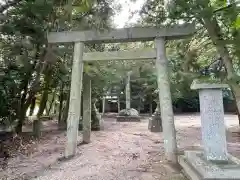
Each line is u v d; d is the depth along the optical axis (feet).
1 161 15.96
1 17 16.48
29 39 17.72
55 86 29.73
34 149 19.43
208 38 17.95
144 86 50.98
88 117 21.52
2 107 20.83
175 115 58.08
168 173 12.20
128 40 16.66
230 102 58.18
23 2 16.84
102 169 13.28
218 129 10.34
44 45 19.17
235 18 12.50
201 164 9.78
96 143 21.02
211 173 8.71
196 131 28.48
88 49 21.93
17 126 24.59
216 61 21.29
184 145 19.66
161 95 15.29
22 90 23.72
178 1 12.00
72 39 17.07
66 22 19.19
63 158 16.01
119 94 57.93
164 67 15.60
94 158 15.66
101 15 16.02
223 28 15.34
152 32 15.92
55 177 12.28
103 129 31.53
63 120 33.73
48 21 18.38
